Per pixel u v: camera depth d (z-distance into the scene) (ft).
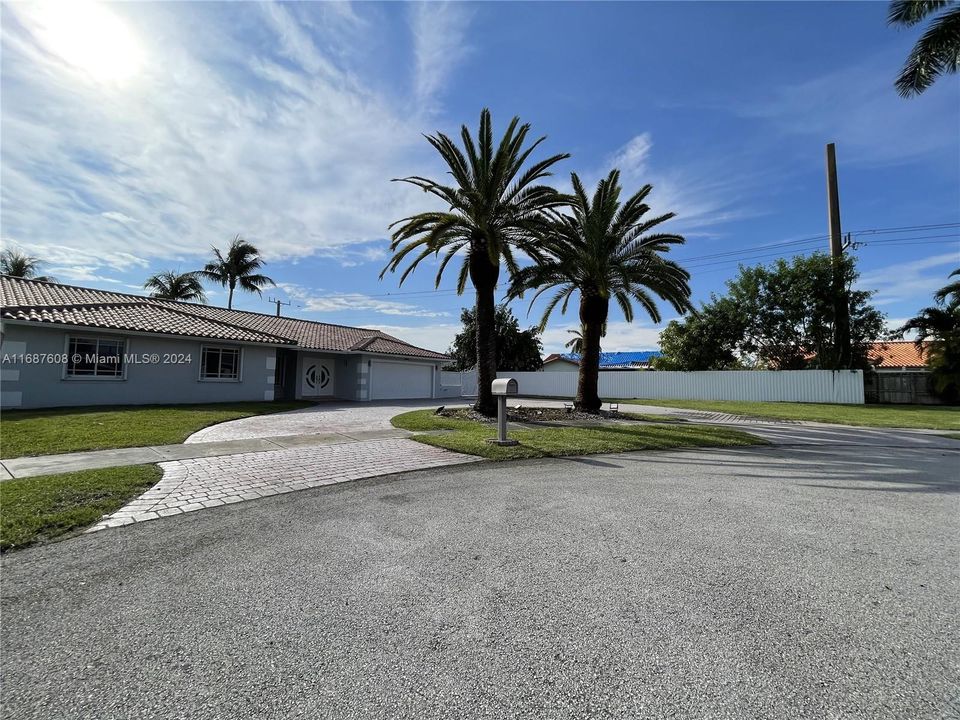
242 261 126.93
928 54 40.68
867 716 6.67
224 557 12.67
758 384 90.74
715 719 6.63
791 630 9.02
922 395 82.43
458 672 7.70
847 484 21.88
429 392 93.30
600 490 20.40
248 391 63.00
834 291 89.81
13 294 51.08
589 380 56.54
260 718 6.65
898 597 10.48
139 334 52.39
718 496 19.45
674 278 53.16
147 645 8.47
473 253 46.80
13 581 11.13
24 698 7.04
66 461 24.04
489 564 12.21
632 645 8.48
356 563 12.27
